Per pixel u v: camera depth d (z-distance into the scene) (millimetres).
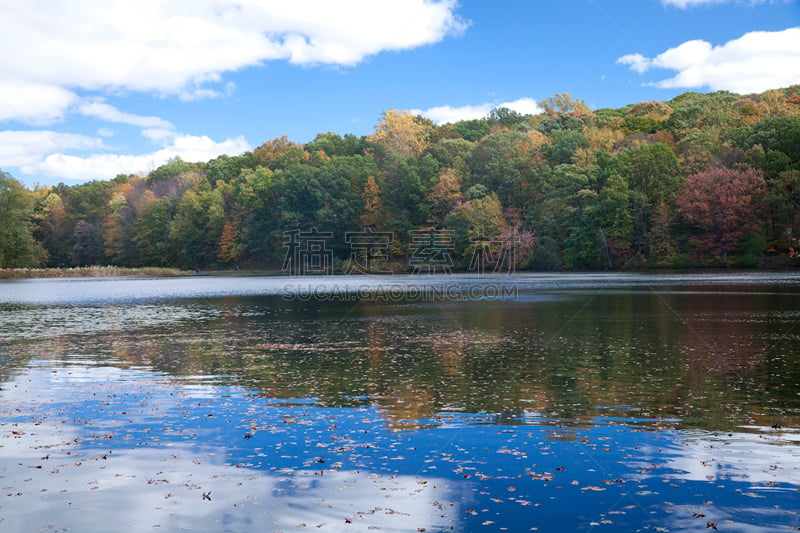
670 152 86812
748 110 103938
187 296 49156
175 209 132875
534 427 10297
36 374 15492
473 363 16562
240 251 119250
